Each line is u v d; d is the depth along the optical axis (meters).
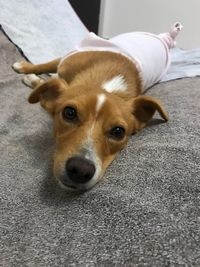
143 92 0.37
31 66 0.39
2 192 0.23
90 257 0.18
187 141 0.27
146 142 0.27
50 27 0.46
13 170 0.25
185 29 0.70
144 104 0.28
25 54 0.41
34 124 0.31
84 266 0.17
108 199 0.21
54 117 0.27
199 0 0.68
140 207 0.20
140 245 0.18
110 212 0.20
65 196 0.22
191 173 0.23
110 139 0.25
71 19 0.50
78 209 0.21
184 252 0.17
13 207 0.21
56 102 0.27
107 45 0.35
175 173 0.23
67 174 0.22
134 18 0.73
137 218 0.20
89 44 0.36
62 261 0.18
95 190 0.22
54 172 0.23
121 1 0.73
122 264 0.17
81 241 0.19
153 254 0.18
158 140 0.27
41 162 0.26
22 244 0.19
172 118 0.30
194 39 0.70
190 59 0.48
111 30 0.76
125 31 0.75
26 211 0.21
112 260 0.18
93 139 0.23
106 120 0.24
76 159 0.22
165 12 0.71
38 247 0.19
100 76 0.30
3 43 0.40
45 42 0.44
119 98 0.27
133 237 0.19
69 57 0.34
